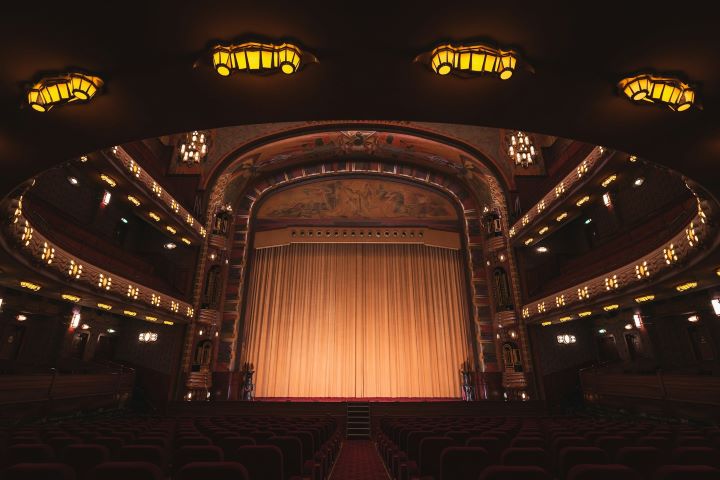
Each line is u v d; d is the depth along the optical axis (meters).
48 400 10.48
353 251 21.56
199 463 2.45
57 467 2.24
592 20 3.08
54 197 12.72
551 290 15.52
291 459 4.19
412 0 3.01
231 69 3.31
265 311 20.17
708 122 4.06
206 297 17.11
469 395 17.45
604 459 3.15
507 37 3.27
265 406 14.45
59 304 13.09
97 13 2.98
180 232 16.33
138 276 14.08
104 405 13.26
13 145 4.31
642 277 10.59
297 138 18.84
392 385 19.48
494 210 18.92
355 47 3.42
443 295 20.73
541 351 16.72
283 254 21.38
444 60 3.27
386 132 18.64
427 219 20.81
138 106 3.93
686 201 11.40
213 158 18.00
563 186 14.77
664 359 13.45
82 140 4.32
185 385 15.55
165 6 2.98
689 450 3.09
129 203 14.55
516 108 4.11
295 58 3.29
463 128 18.62
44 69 3.40
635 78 3.49
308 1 3.01
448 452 3.05
